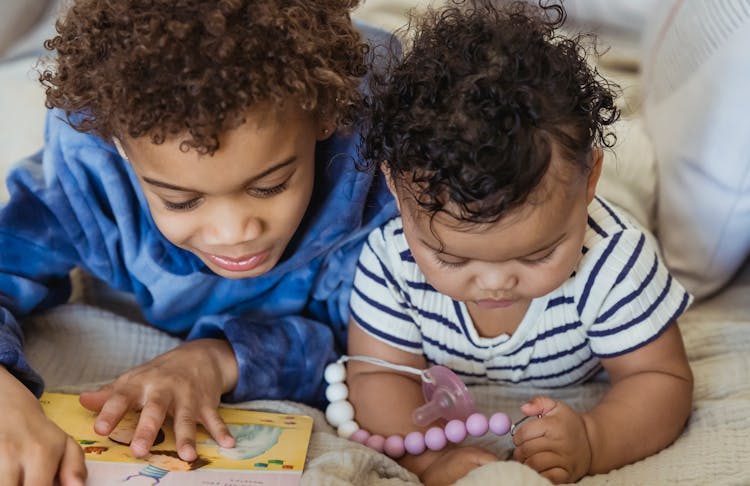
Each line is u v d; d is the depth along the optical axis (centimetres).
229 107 81
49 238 111
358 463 92
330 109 90
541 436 95
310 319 117
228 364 106
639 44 162
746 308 128
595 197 107
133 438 90
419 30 98
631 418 100
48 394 100
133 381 98
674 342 104
